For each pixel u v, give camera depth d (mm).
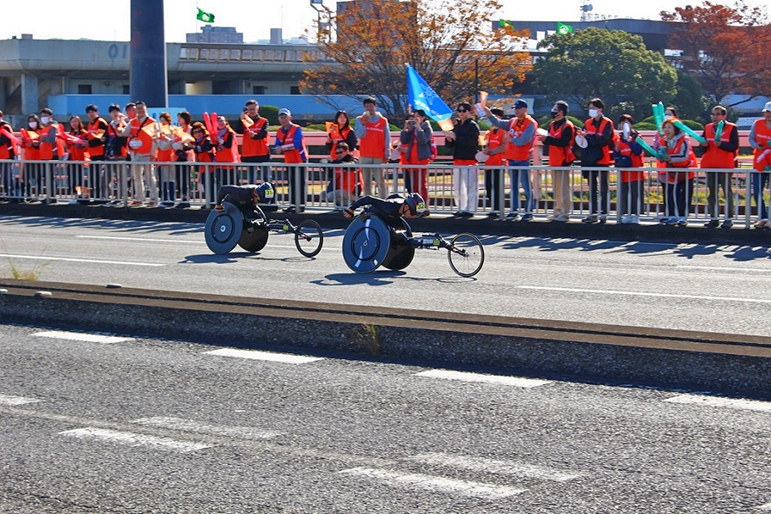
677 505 4918
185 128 20828
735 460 5547
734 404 6629
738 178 15883
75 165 21609
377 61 51656
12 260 14242
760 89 74000
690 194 16234
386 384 7203
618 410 6516
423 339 7957
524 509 4883
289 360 7945
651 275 12484
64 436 6074
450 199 18109
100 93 75875
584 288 11422
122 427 6234
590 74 63406
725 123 16344
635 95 63750
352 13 52062
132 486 5246
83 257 14508
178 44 77938
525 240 16484
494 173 17656
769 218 15656
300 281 12008
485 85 51250
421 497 5047
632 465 5484
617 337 7570
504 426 6199
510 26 51188
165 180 20516
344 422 6305
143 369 7680
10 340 8734
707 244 15812
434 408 6594
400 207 12648
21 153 23625
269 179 19500
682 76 67500
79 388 7148
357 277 12336
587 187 17000
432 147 18500
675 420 6289
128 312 9086
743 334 7922
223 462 5586
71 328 9250
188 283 11898
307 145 35094
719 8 74062
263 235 14727
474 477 5320
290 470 5449
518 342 7629
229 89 83812
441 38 50906
